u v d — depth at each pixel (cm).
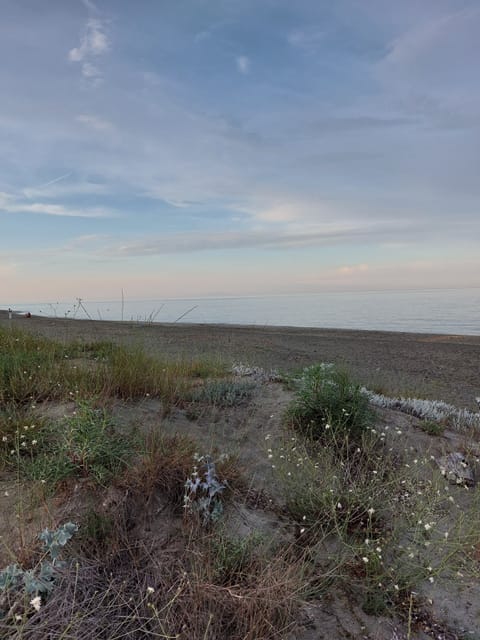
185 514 280
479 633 237
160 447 331
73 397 432
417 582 263
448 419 558
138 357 573
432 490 336
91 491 289
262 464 382
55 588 215
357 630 232
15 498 282
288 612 223
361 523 309
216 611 218
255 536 273
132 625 210
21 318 2369
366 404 467
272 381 636
